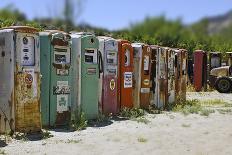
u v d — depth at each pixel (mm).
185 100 17656
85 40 10969
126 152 7887
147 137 9438
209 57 28000
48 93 9891
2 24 19516
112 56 12336
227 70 25359
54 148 7973
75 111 10828
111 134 9656
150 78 14523
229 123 11883
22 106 8914
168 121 12047
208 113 13867
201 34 42719
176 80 16750
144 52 14047
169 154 7844
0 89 8906
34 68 9133
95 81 11383
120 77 12820
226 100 19719
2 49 8844
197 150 8227
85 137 9180
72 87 10867
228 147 8547
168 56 15805
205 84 25906
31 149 7812
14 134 8836
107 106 12172
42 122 9906
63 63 10141
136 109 13367
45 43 9859
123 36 31578
